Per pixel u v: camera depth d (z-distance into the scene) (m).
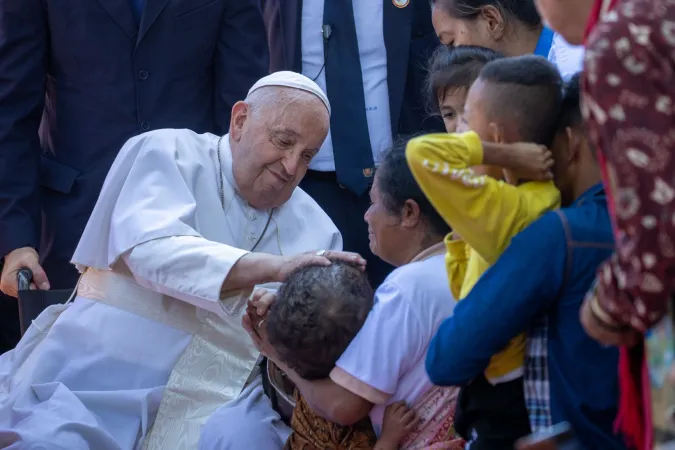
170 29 10.90
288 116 8.75
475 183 5.15
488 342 5.13
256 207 9.30
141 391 8.55
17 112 10.65
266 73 11.51
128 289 8.89
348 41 11.08
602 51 4.14
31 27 10.73
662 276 4.05
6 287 10.38
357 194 10.95
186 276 8.34
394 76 11.05
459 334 5.19
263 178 8.97
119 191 8.98
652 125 4.04
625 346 4.61
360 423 7.02
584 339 5.03
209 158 9.19
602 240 5.04
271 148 8.82
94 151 10.94
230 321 8.82
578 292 5.03
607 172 4.36
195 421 8.63
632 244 4.09
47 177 10.95
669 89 4.07
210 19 11.05
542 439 4.96
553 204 5.40
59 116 11.03
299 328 6.59
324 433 7.07
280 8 11.30
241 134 9.01
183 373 8.74
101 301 8.93
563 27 5.06
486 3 8.42
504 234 5.25
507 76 5.45
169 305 8.88
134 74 10.89
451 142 5.15
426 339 6.55
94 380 8.70
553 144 5.53
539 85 5.42
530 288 5.05
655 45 4.11
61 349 8.77
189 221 8.72
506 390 5.46
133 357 8.77
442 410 6.66
